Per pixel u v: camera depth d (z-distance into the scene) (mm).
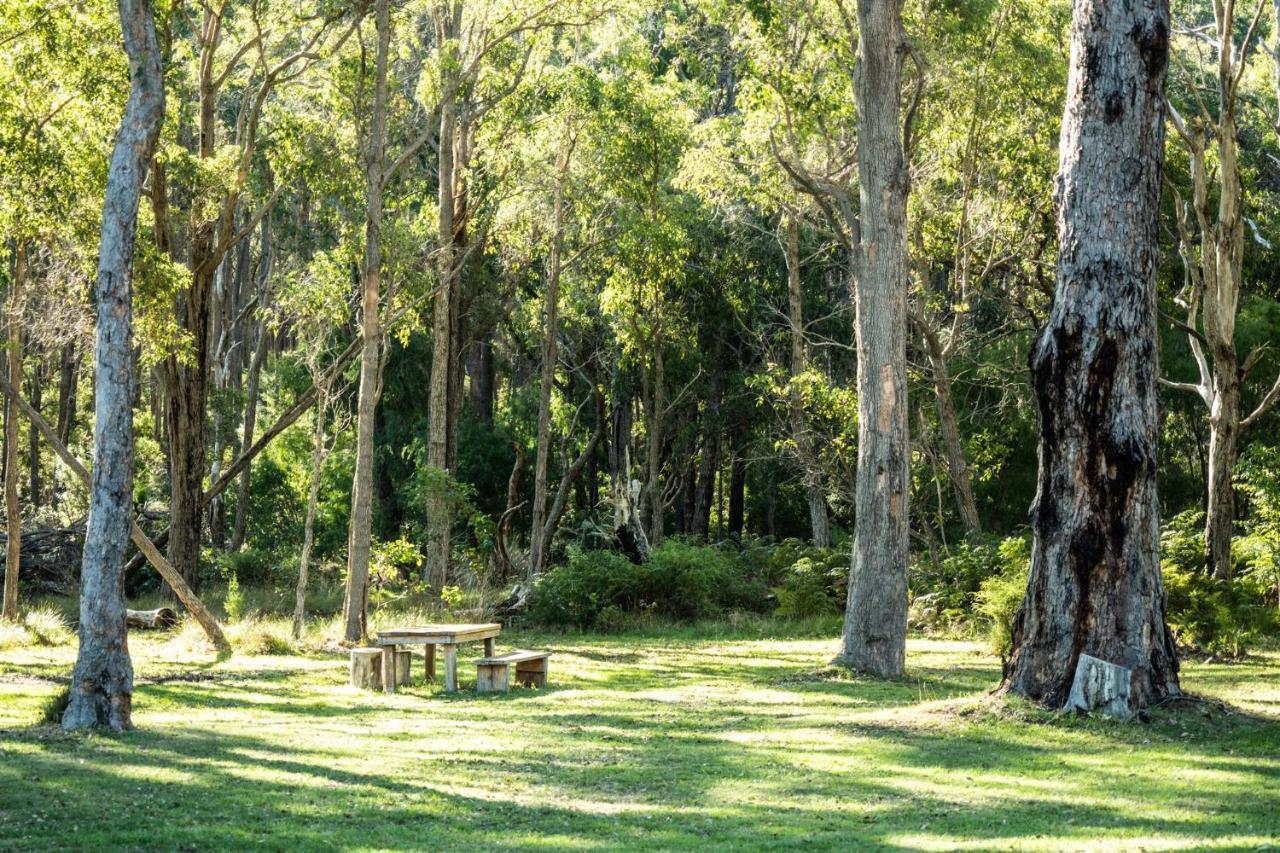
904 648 16547
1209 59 33156
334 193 28375
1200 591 19734
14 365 21938
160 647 19625
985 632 22734
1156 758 9391
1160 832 7066
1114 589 11172
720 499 48375
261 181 30312
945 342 33750
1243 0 35469
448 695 14188
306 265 30750
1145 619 11164
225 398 37500
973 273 30953
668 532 46688
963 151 27281
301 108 33062
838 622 25281
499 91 31906
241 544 38719
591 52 36625
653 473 37000
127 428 11375
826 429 36625
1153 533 11297
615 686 15453
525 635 24438
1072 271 11398
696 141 34125
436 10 30547
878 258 16953
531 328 40719
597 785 8641
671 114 34031
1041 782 8602
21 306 21781
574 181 33031
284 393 42500
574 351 41438
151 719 11766
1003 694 11586
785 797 8234
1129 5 11328
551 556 39969
